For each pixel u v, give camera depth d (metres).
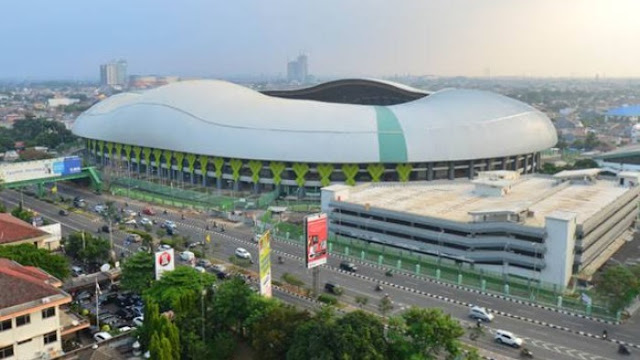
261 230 127.25
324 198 124.06
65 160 163.00
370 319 63.00
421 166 159.50
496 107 176.38
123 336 71.31
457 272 98.69
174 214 144.25
